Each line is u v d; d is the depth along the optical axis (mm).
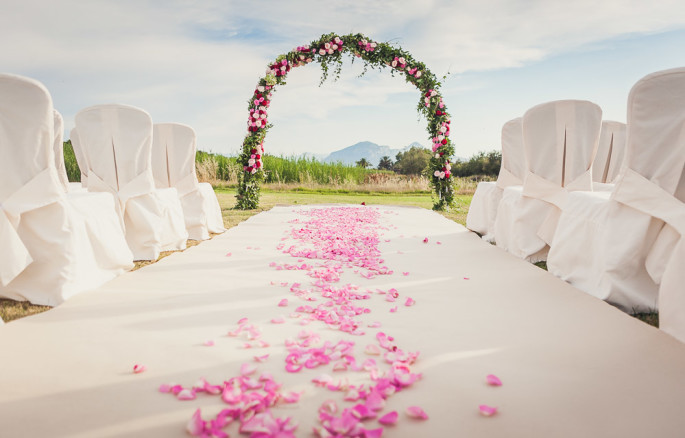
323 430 896
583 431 948
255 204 6898
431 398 1084
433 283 2320
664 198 1721
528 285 2258
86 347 1399
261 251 3211
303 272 2551
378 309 1855
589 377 1210
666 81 1666
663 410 1039
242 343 1446
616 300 1910
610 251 1916
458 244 3643
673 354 1367
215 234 4164
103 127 2762
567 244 2385
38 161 1895
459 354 1367
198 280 2322
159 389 1114
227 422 953
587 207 2270
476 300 1995
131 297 1980
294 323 1654
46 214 1945
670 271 1541
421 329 1603
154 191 2994
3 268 1781
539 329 1599
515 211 3098
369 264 2758
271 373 1214
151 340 1468
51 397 1074
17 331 1534
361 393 1077
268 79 7070
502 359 1330
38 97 1802
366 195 10398
